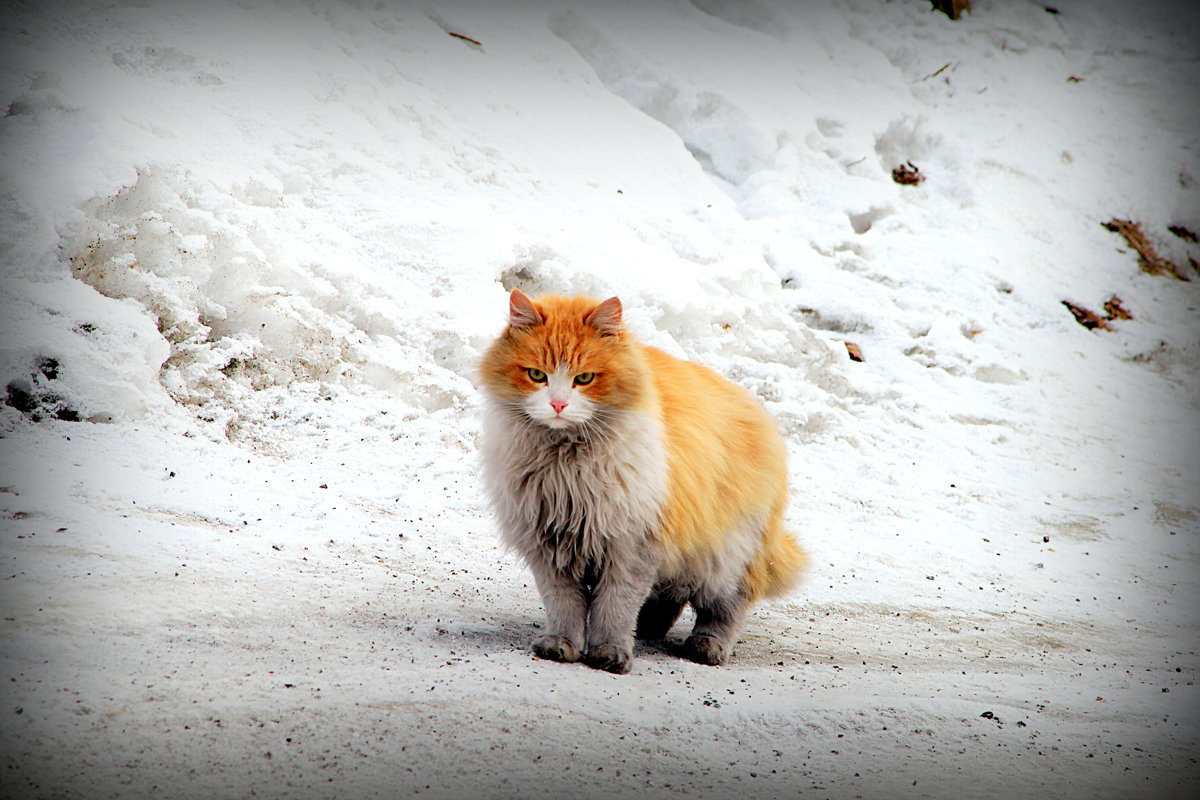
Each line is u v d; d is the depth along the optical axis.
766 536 8.38
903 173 24.39
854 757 5.94
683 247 18.05
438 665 6.37
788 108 23.66
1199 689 8.67
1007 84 28.11
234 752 4.86
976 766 6.03
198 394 11.54
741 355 16.83
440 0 20.58
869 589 11.23
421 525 10.37
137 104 14.02
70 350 10.47
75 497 8.84
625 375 7.03
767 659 8.20
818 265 20.36
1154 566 13.71
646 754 5.51
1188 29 33.12
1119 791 5.90
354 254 14.40
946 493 15.15
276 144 15.05
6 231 11.26
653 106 22.45
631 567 7.14
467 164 17.14
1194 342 22.75
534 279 15.80
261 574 7.96
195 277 12.25
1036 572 12.85
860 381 17.67
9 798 4.23
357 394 12.73
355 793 4.64
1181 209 26.30
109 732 4.88
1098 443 18.22
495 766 5.07
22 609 6.27
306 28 17.33
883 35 28.12
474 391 13.30
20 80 13.25
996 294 21.88
